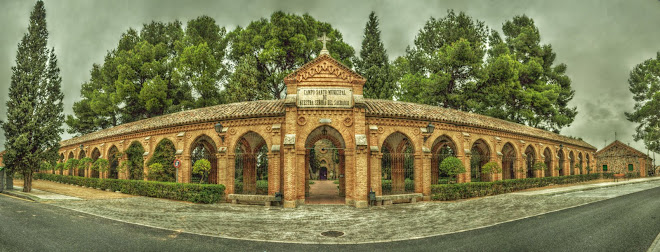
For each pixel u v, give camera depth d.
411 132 20.97
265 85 39.41
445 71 39.72
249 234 11.41
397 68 49.25
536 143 31.94
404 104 23.33
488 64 39.22
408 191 25.77
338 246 9.89
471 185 22.02
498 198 21.30
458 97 38.06
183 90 39.56
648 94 45.25
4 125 23.36
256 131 20.02
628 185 33.25
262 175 36.44
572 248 9.38
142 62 39.78
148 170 24.02
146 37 44.03
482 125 24.56
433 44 44.62
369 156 19.34
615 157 55.03
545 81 47.34
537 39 47.06
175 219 14.07
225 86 42.78
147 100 37.62
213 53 43.34
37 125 23.64
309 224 13.34
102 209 16.39
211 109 23.67
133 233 11.20
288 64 41.81
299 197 18.53
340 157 24.81
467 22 42.78
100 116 45.41
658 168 66.88
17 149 22.75
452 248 9.47
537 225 12.59
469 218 14.40
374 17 44.12
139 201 19.69
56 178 35.31
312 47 39.53
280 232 11.80
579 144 40.38
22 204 17.75
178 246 9.67
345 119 18.83
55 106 24.66
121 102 40.78
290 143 17.95
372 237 11.05
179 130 23.02
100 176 29.11
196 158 28.16
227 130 20.66
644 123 46.59
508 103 43.25
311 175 52.91
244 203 19.44
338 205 18.38
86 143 32.38
